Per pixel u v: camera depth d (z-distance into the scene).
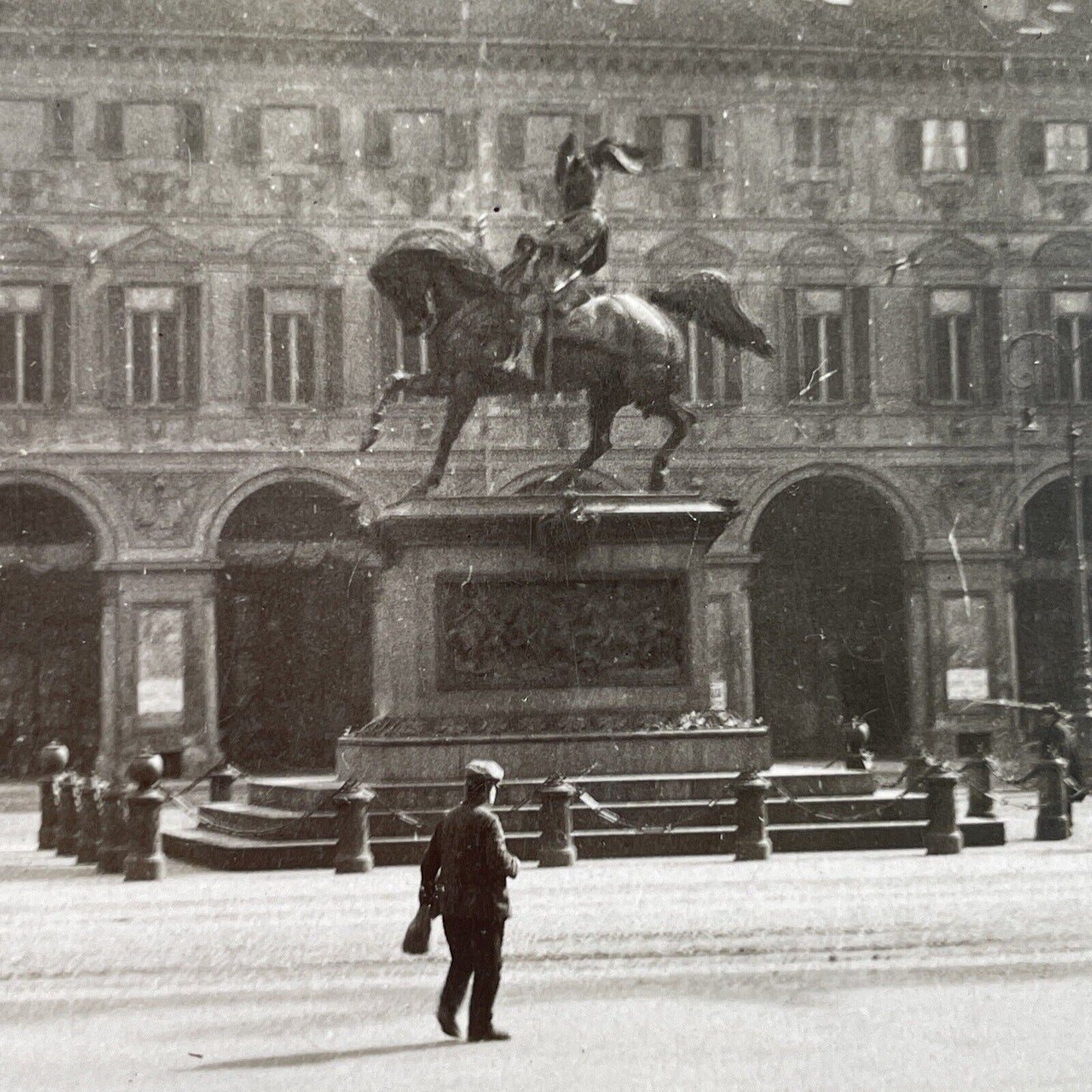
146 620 41.56
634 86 43.38
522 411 41.69
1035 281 44.16
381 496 41.94
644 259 43.19
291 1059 9.98
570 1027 10.62
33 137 41.94
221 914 16.11
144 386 42.00
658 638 21.92
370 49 42.56
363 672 42.34
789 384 43.19
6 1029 11.07
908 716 43.25
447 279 22.16
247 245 42.28
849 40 43.72
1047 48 44.34
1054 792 22.77
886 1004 11.19
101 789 22.89
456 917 10.27
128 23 41.88
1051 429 43.72
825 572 44.09
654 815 20.50
